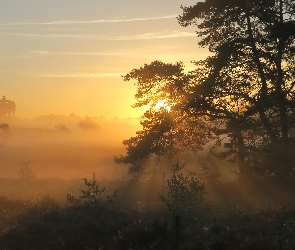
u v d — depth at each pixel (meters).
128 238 12.06
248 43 28.48
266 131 27.44
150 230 12.12
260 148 27.58
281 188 26.81
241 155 28.61
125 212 17.06
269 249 11.16
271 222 14.55
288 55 26.94
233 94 28.77
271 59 27.47
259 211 17.09
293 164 27.09
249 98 28.56
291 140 26.97
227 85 28.61
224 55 28.77
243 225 14.10
